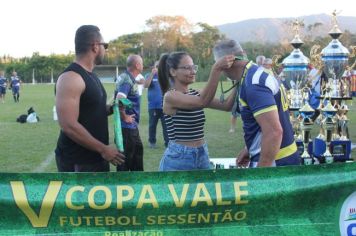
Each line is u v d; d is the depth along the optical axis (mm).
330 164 3242
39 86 62500
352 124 13750
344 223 3287
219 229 3227
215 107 4117
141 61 6277
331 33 4914
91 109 3822
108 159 3799
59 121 3697
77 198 3098
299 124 4926
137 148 6215
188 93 4035
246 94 3363
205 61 48719
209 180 3170
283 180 3217
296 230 3264
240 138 11484
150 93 9938
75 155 3859
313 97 6324
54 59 83250
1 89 27906
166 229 3189
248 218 3234
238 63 3473
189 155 3967
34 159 8859
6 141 11211
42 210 3090
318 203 3262
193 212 3178
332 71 4820
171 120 4000
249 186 3195
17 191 3062
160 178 3131
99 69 57906
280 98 3445
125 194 3121
